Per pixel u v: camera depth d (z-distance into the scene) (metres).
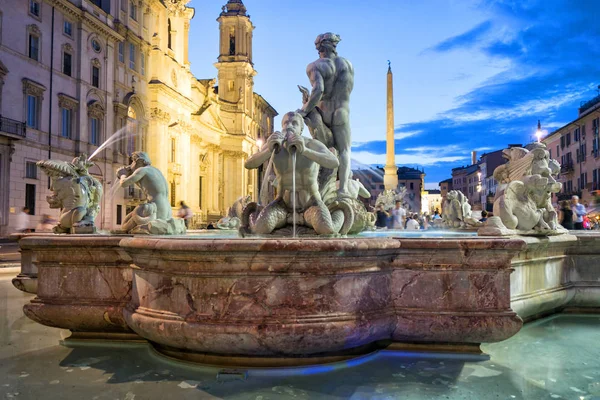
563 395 3.05
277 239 3.38
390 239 3.76
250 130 69.94
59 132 30.59
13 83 26.78
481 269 3.78
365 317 3.57
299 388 3.17
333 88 6.54
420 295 3.84
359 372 3.47
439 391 3.12
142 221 6.09
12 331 4.83
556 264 5.26
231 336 3.34
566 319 5.28
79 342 4.31
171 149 46.44
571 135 43.88
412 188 101.88
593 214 28.08
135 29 40.00
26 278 6.13
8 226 26.30
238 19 65.94
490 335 3.72
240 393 3.09
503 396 3.04
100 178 34.38
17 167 27.03
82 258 4.24
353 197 6.83
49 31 29.62
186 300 3.48
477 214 16.11
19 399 2.99
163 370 3.54
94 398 3.01
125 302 4.17
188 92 50.50
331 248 3.36
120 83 37.38
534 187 5.02
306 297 3.42
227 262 3.38
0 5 25.78
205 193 58.06
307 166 4.91
